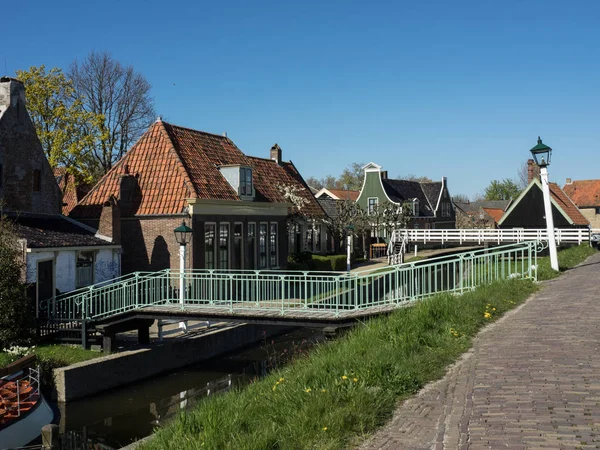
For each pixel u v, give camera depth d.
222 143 32.62
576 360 8.51
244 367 20.53
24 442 12.78
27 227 21.88
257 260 30.73
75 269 22.38
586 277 16.77
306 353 17.58
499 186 112.88
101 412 15.64
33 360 15.70
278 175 41.44
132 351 18.50
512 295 14.20
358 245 51.09
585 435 6.03
